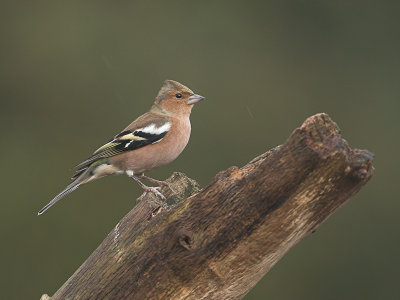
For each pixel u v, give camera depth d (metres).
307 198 5.13
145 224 5.83
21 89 15.53
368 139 15.25
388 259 13.21
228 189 5.32
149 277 5.63
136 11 16.66
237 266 5.45
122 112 15.23
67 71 15.66
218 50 16.38
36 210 13.46
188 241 5.40
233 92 15.56
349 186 5.09
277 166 5.09
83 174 8.61
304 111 15.55
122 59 15.87
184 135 8.92
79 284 6.04
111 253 5.95
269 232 5.28
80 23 16.27
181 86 9.07
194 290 5.57
